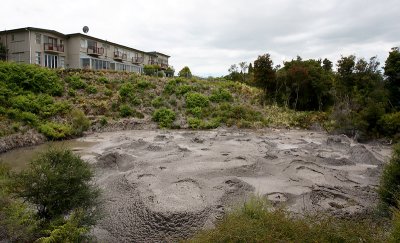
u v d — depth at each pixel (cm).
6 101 2633
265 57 4147
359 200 1159
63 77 3491
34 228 783
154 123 3250
